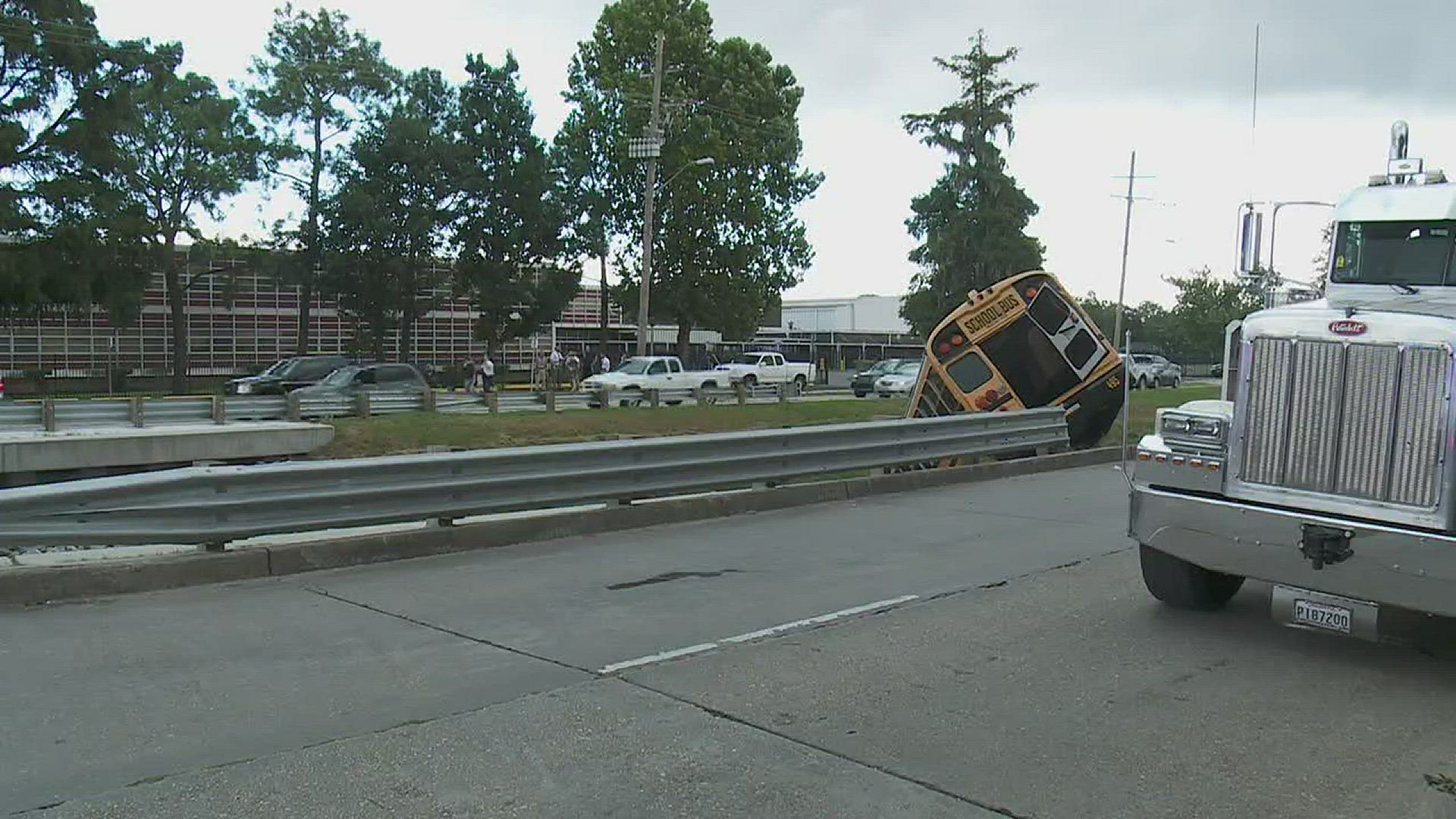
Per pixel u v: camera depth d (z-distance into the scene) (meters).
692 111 50.88
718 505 12.05
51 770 4.64
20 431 19.81
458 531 9.81
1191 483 6.82
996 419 16.02
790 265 56.00
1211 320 69.62
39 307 37.12
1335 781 4.72
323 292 46.62
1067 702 5.71
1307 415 6.32
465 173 47.03
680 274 52.91
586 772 4.70
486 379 38.97
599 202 51.06
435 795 4.45
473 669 6.19
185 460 19.23
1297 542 6.27
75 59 35.34
